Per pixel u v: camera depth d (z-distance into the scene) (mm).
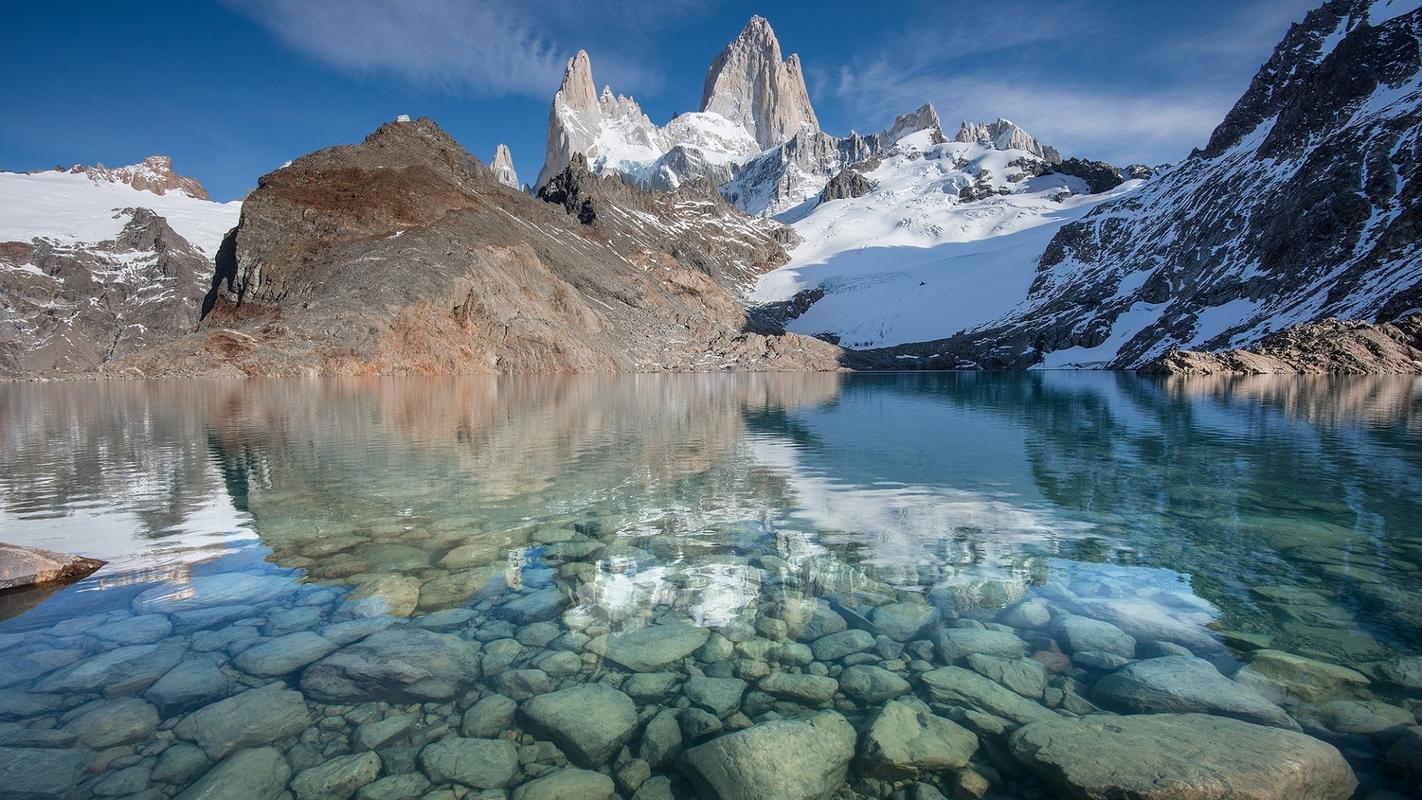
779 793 3582
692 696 4578
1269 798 3367
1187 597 6121
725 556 7395
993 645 5254
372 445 15625
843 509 9469
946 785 3709
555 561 7238
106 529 8398
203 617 5770
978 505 9773
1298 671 4688
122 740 3967
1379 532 8195
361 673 4793
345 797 3527
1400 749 3797
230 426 19219
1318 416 21938
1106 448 15305
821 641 5375
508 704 4480
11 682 4629
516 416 22578
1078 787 3529
